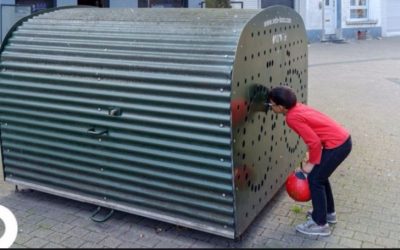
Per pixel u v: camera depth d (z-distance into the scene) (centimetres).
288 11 505
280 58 490
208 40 407
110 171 456
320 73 1339
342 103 978
